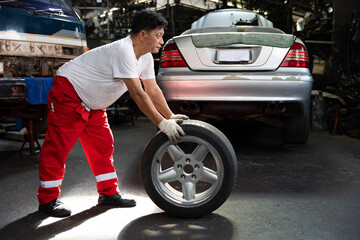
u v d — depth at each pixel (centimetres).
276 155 382
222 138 197
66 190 263
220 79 325
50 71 378
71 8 421
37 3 368
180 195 210
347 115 566
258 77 322
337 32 863
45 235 181
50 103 208
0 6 337
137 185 273
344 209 213
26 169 333
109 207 223
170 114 229
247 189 258
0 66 337
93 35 1154
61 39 383
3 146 462
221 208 218
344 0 859
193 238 173
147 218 203
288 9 1030
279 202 228
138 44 197
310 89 340
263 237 173
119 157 383
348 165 335
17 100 329
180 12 1808
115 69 193
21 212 216
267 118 372
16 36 344
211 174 201
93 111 219
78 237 178
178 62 337
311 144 456
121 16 1191
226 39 328
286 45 329
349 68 840
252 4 1316
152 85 227
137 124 724
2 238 178
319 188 260
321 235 175
